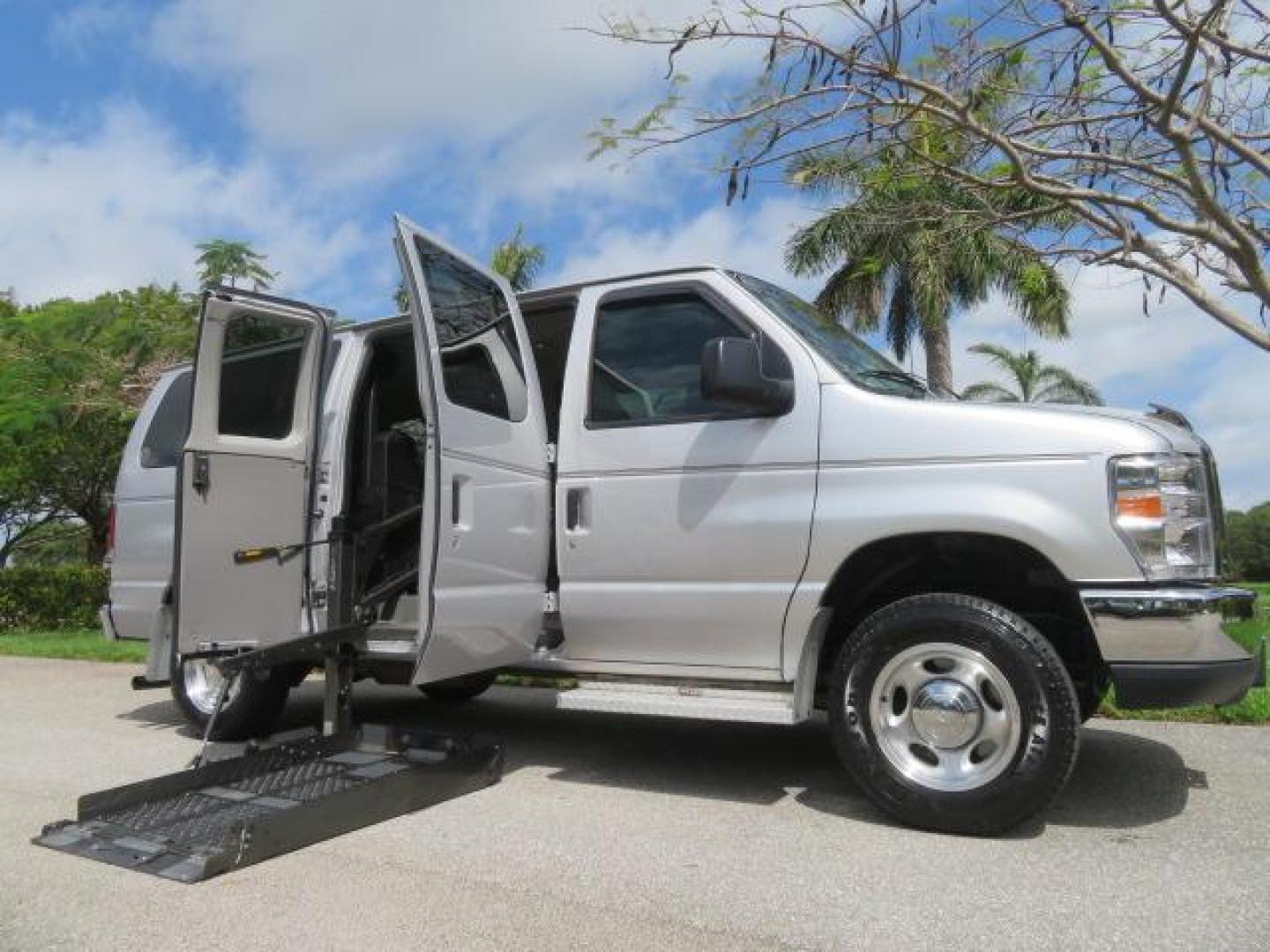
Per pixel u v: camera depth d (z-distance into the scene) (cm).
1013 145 582
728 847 412
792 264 2192
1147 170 575
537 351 620
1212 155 604
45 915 350
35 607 1505
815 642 459
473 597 488
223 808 454
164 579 652
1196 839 411
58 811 479
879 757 434
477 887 371
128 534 682
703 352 458
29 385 1605
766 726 657
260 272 1786
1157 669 399
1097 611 406
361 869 391
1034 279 765
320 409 602
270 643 563
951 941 319
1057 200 621
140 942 326
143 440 700
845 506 453
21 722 707
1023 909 343
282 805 456
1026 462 424
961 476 434
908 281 2211
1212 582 429
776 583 467
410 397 659
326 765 515
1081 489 414
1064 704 404
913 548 457
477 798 490
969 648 419
